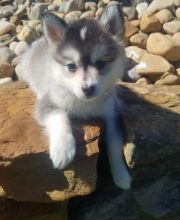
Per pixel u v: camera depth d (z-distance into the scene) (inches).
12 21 36.3
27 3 37.8
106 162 22.4
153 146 21.2
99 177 22.5
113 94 22.7
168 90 25.4
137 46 31.4
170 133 21.6
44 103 22.3
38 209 22.2
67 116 21.9
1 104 23.4
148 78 29.3
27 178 20.8
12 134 21.0
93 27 21.9
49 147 20.4
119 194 22.2
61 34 21.8
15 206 22.1
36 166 20.5
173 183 22.2
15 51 32.8
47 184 20.9
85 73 20.8
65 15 35.0
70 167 20.5
